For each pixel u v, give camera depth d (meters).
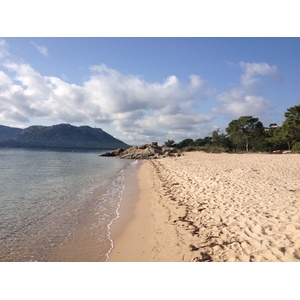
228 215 7.25
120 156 57.56
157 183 15.41
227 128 70.31
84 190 14.24
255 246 5.18
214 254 5.19
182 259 5.17
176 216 7.96
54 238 6.84
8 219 8.60
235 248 5.25
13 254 5.85
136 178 19.58
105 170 26.95
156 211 8.98
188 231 6.60
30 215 9.09
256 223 6.36
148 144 69.38
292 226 5.90
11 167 30.05
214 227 6.55
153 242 6.25
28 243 6.49
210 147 69.00
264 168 17.72
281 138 51.53
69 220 8.47
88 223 8.12
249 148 65.69
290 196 8.80
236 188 10.56
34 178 19.81
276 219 6.48
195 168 20.52
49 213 9.36
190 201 9.48
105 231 7.34
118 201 11.27
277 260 4.58
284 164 20.53
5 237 6.91
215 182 12.15
